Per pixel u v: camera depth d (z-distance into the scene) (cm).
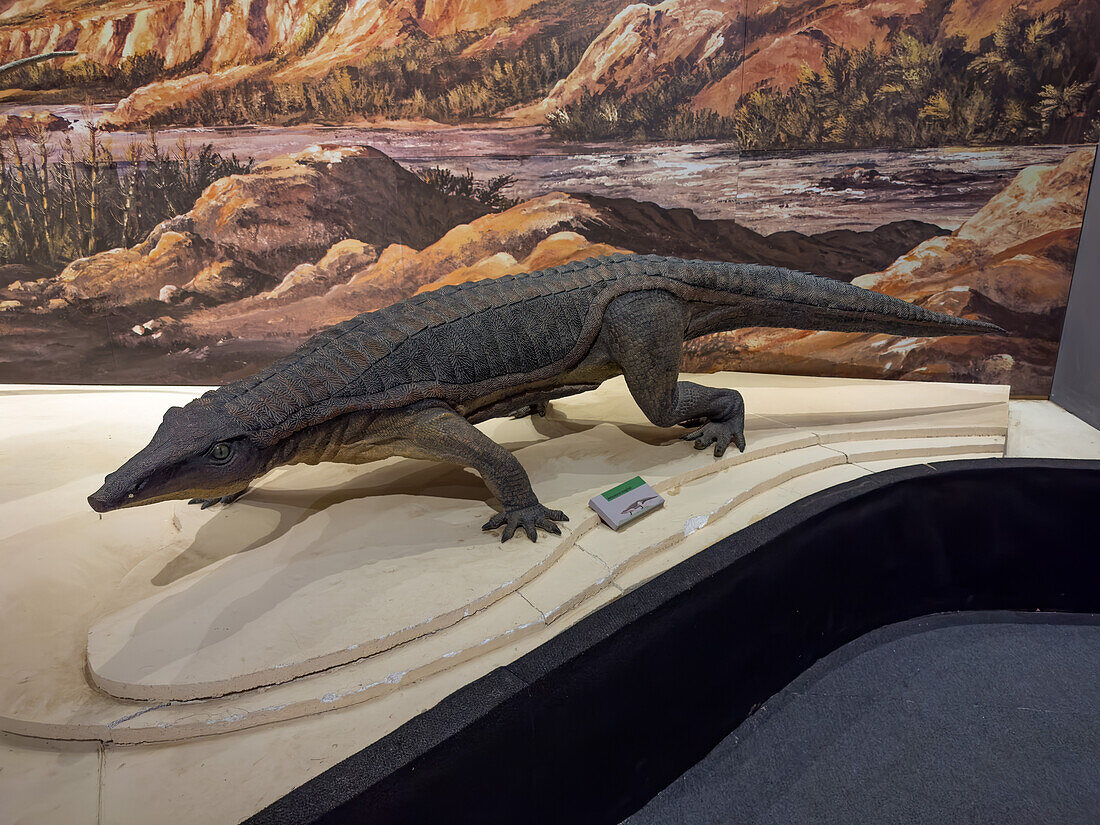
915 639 305
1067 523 302
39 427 343
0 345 450
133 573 225
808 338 448
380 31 391
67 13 389
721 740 258
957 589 319
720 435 310
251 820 144
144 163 416
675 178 416
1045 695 273
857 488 281
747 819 229
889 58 386
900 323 322
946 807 231
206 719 173
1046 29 363
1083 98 368
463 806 176
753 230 426
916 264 420
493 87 399
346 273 438
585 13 386
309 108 406
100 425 348
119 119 408
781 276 312
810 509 265
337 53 395
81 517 253
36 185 419
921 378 445
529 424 350
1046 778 240
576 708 197
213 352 455
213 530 250
